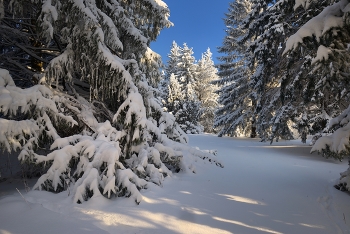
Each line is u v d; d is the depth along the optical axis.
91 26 4.14
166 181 4.94
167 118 6.88
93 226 2.77
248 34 12.87
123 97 5.02
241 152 10.70
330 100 9.36
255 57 10.95
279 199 4.25
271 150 11.55
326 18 3.41
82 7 4.05
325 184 5.39
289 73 8.78
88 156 3.94
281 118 10.50
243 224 3.13
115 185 3.85
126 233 2.68
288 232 2.96
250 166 7.40
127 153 4.86
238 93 18.92
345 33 3.40
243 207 3.77
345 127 3.94
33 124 3.71
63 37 4.54
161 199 3.89
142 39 6.22
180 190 4.49
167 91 32.69
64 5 4.09
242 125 18.92
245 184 5.22
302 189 4.94
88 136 4.39
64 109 4.66
